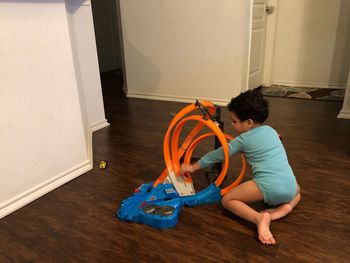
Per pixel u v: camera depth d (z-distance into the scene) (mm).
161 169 1831
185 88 3311
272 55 3773
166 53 3287
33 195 1552
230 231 1271
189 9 3023
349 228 1274
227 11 2871
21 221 1387
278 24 3701
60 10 1554
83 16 2318
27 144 1504
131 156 2016
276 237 1228
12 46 1370
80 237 1271
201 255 1147
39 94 1521
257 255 1140
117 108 3160
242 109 1324
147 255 1158
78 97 1742
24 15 1394
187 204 1435
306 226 1288
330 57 3592
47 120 1581
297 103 3098
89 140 2111
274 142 1318
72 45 1839
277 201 1294
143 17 3270
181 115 1465
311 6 3502
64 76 1635
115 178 1741
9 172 1441
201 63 3145
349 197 1490
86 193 1599
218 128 1363
